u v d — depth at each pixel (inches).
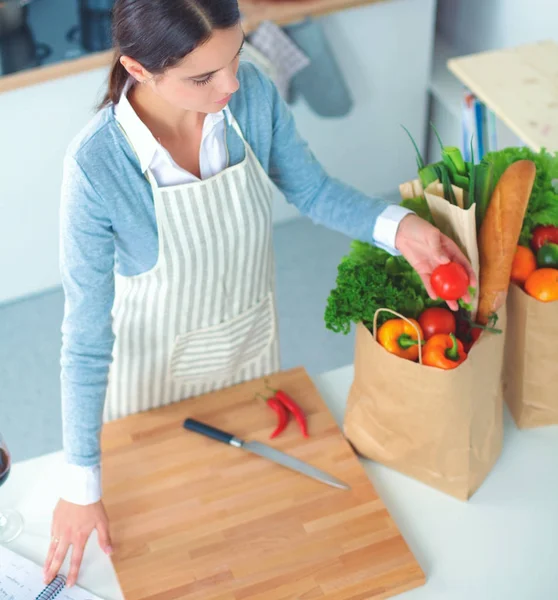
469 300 47.8
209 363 62.1
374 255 52.7
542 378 53.3
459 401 48.2
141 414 57.6
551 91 86.4
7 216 112.9
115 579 48.8
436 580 47.7
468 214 45.7
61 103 104.9
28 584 48.3
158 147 47.8
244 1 109.7
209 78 42.0
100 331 49.9
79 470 49.3
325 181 56.4
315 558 48.4
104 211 48.3
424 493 52.6
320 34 110.0
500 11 118.2
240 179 52.6
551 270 50.6
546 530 50.0
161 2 38.4
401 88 123.6
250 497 52.0
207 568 48.3
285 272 123.0
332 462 53.7
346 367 61.7
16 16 106.2
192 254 54.1
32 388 108.9
